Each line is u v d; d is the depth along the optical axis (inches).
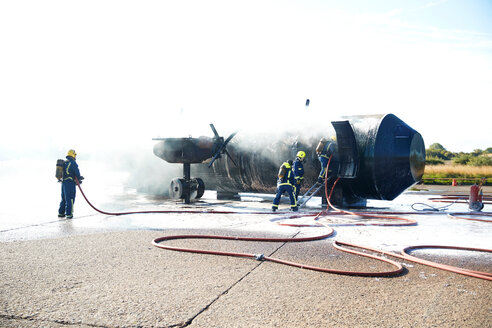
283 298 151.6
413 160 402.6
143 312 136.9
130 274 180.2
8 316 132.4
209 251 219.0
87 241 250.4
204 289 160.9
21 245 238.2
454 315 137.0
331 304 146.1
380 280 175.5
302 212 398.0
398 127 407.8
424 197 611.5
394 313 138.3
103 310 138.3
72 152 358.0
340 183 423.8
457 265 203.6
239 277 177.2
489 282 174.2
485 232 300.4
